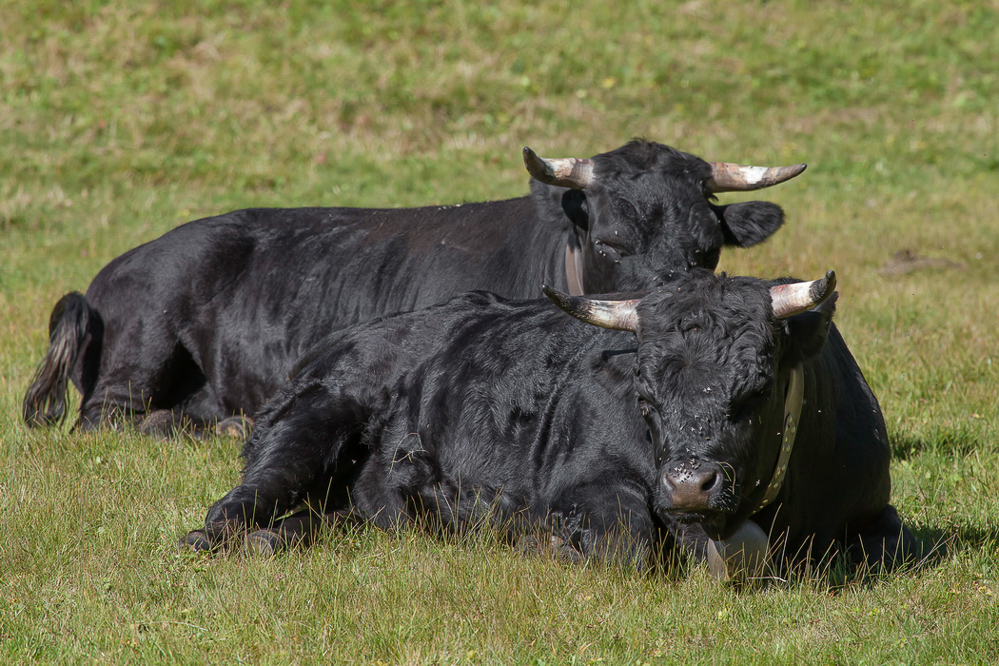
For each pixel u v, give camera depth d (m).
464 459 10.33
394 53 38.34
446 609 8.16
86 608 8.26
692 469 7.85
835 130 35.28
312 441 10.51
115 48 37.19
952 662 7.32
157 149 31.94
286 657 7.41
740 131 34.91
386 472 10.80
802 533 9.50
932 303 19.08
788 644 7.59
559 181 12.57
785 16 42.94
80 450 12.43
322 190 29.58
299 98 35.22
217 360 15.17
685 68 38.91
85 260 23.88
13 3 38.78
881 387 14.86
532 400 10.09
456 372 10.61
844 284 20.83
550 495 9.70
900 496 11.27
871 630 7.83
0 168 30.03
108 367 15.19
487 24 40.88
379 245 15.05
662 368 8.14
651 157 12.70
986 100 37.31
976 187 29.97
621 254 12.33
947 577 8.66
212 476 11.59
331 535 9.95
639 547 8.83
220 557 9.38
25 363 16.86
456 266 14.38
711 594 8.49
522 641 7.66
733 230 12.93
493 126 34.69
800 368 8.82
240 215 15.95
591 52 39.50
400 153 32.66
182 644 7.61
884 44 41.19
